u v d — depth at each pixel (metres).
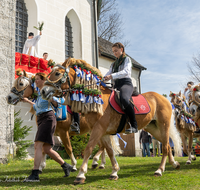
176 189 3.69
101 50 16.38
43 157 5.40
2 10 8.48
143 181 4.29
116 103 4.65
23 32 11.12
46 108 4.37
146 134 13.30
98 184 3.98
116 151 5.55
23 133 8.72
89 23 14.12
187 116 8.08
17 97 5.36
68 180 4.35
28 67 9.09
